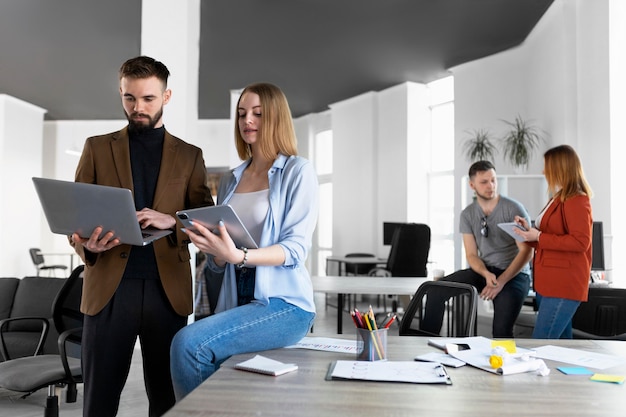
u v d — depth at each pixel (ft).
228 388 3.90
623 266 16.97
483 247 12.34
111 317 6.34
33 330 14.37
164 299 6.56
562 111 19.77
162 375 6.57
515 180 22.86
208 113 37.78
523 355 4.67
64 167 40.37
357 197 32.40
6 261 33.17
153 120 6.57
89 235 5.86
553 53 20.51
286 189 5.68
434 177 29.66
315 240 36.78
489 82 25.26
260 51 25.03
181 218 4.95
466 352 5.03
